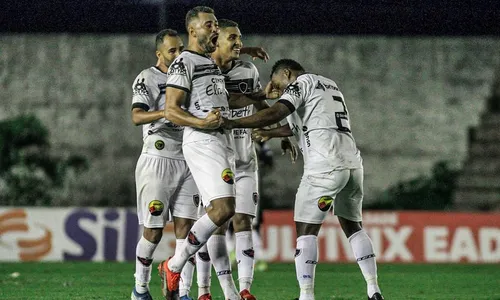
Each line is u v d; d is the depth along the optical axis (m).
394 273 23.19
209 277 13.58
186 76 12.20
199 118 12.05
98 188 39.88
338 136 12.95
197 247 12.18
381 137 40.09
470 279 21.25
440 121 40.03
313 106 12.98
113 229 28.39
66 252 28.31
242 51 15.03
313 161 12.88
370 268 13.28
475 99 40.03
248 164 14.39
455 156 39.72
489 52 40.12
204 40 12.41
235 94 14.25
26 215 28.42
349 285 19.52
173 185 13.38
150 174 13.29
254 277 21.39
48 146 39.88
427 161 39.88
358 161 13.11
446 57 40.19
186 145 12.34
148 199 13.27
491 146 39.25
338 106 13.16
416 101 40.16
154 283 18.91
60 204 39.47
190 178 13.52
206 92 12.34
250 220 14.27
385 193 38.84
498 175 38.72
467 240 28.06
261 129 14.21
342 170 12.80
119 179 40.00
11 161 39.31
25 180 39.31
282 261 27.94
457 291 18.12
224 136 12.40
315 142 12.91
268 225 28.00
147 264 13.37
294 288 18.42
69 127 40.19
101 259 28.28
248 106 14.70
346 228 13.54
